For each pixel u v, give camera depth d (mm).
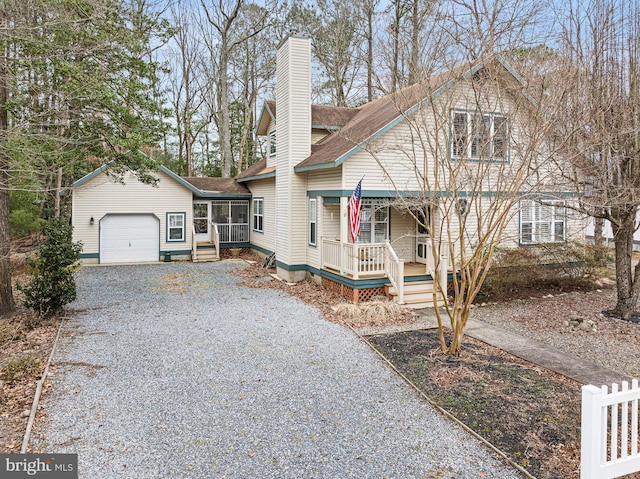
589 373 7340
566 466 4750
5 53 9609
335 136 15719
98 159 14906
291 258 15492
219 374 7270
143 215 20609
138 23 13922
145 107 12125
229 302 12602
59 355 8078
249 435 5398
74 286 11094
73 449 5062
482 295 12539
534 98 8344
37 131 10531
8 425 5582
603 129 8898
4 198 10562
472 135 8141
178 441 5254
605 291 13742
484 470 4727
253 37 34031
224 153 28734
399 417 5883
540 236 14562
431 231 8375
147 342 8883
